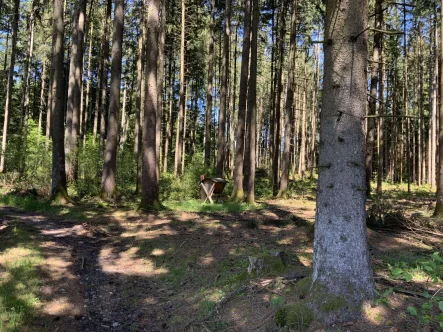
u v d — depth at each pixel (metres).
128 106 38.88
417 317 3.36
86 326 4.42
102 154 21.09
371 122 16.58
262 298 4.30
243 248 7.32
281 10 19.42
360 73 3.80
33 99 39.94
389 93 30.03
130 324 4.54
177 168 23.56
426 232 8.70
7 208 10.82
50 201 12.07
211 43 21.58
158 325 4.45
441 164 10.59
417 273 4.90
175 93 34.25
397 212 9.60
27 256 6.23
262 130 50.53
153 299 5.31
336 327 3.36
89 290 5.55
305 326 3.48
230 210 12.35
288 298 4.01
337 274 3.63
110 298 5.34
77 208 11.61
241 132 15.02
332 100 3.83
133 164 18.05
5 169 19.00
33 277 5.38
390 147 38.31
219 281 5.40
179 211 11.50
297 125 35.31
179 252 7.16
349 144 3.73
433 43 26.69
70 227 9.05
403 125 36.75
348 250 3.64
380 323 3.30
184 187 16.42
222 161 18.17
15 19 21.58
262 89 41.94
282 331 3.51
